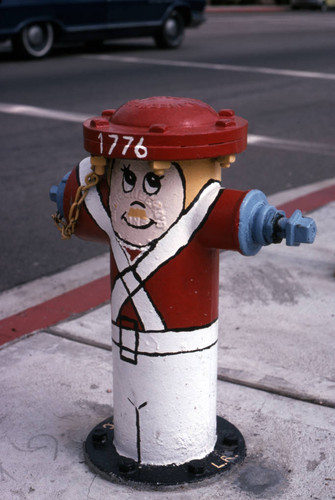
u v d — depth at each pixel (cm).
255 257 494
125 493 261
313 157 789
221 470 267
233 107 1026
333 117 984
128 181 245
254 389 331
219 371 348
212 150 229
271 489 263
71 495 261
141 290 251
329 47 1750
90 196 260
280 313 412
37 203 632
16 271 494
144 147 226
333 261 487
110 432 290
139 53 1575
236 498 258
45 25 1421
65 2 1398
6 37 1369
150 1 1537
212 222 239
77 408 319
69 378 343
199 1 1644
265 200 245
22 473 275
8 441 295
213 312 261
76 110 986
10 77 1241
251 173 724
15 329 395
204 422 270
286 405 318
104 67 1361
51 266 504
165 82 1205
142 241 246
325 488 264
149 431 265
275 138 869
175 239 244
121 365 263
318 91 1162
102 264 507
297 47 1738
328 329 393
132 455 271
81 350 370
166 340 254
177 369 257
